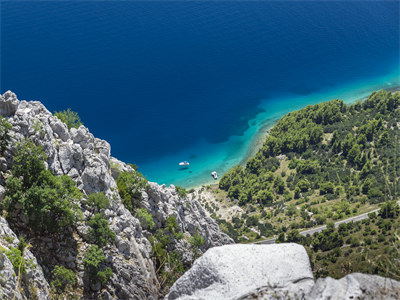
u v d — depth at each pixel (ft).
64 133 298.15
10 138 250.78
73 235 252.62
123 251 271.08
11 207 230.89
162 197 392.88
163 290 210.18
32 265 184.96
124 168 372.79
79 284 236.02
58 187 249.14
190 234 408.05
